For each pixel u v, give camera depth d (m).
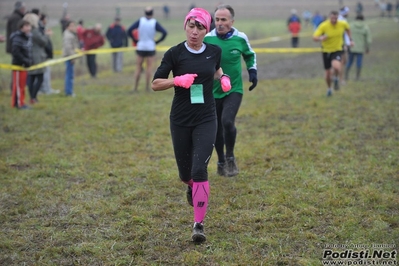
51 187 9.36
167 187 9.30
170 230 7.44
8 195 8.91
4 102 17.77
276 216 7.84
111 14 82.94
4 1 93.94
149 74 20.39
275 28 61.44
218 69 7.41
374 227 7.39
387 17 74.56
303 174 9.81
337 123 13.99
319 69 27.48
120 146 12.08
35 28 16.98
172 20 76.12
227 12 9.02
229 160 9.72
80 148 11.95
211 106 7.16
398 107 15.88
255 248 6.86
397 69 25.48
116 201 8.63
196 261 6.46
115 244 6.99
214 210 8.16
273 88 20.45
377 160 10.62
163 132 13.38
